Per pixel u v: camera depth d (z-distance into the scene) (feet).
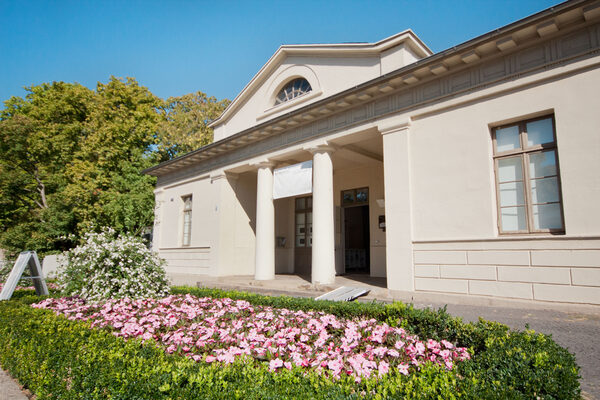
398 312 16.83
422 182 29.81
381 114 32.99
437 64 28.14
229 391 8.46
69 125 79.87
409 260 29.45
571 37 23.70
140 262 29.37
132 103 85.51
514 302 23.94
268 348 13.14
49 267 61.98
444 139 29.01
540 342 12.07
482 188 26.61
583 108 22.88
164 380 9.18
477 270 26.09
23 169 79.30
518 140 26.04
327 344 14.29
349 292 30.17
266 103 48.67
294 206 56.44
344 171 50.67
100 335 14.66
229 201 51.85
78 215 69.36
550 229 24.07
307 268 53.31
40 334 15.44
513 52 26.00
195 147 84.99
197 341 14.74
